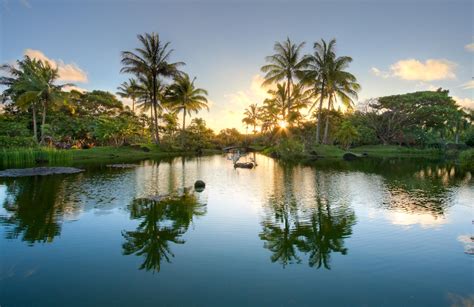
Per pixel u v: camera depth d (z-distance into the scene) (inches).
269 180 690.8
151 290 198.2
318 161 1296.8
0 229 319.9
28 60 1485.0
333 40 1675.7
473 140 2039.9
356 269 232.4
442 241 293.0
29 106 1542.8
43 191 537.3
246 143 2984.7
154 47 1717.5
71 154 1263.5
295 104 1857.8
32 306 179.2
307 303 183.9
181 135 2139.5
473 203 454.3
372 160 1389.0
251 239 296.0
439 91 2561.5
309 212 397.7
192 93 1968.5
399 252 265.7
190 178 721.6
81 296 190.4
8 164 1016.9
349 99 1710.1
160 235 306.0
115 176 751.1
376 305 182.7
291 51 1744.6
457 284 209.5
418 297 192.2
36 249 266.5
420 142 2316.7
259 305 180.9
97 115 2149.4
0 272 223.0
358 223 350.9
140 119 2191.2
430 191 556.1
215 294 193.6
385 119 2472.9
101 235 304.5
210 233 313.1
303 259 250.2
